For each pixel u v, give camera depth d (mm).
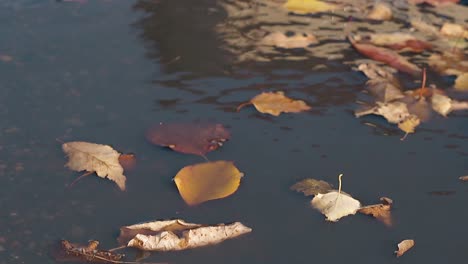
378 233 1882
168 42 2883
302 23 3096
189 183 2029
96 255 1765
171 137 2246
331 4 3295
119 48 2820
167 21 3062
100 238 1845
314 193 2002
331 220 1920
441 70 2730
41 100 2461
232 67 2711
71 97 2484
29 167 2127
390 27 3078
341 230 1890
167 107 2434
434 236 1873
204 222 1899
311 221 1919
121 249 1794
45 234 1863
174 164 2146
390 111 2426
